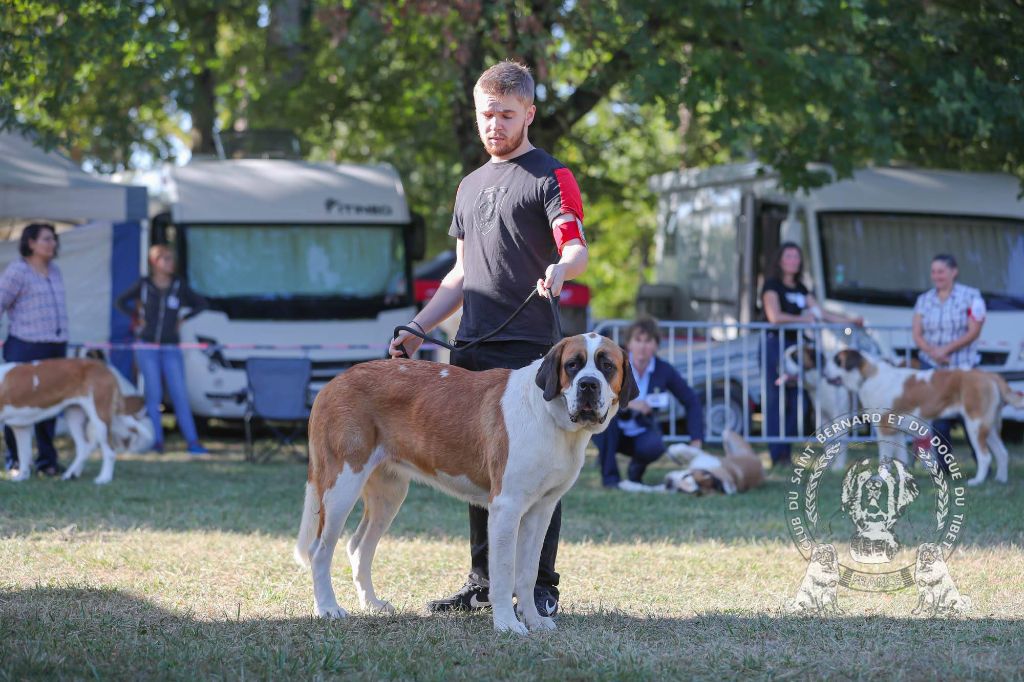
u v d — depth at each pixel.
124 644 5.68
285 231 17.89
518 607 6.32
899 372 13.02
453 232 6.88
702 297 20.41
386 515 6.72
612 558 8.41
